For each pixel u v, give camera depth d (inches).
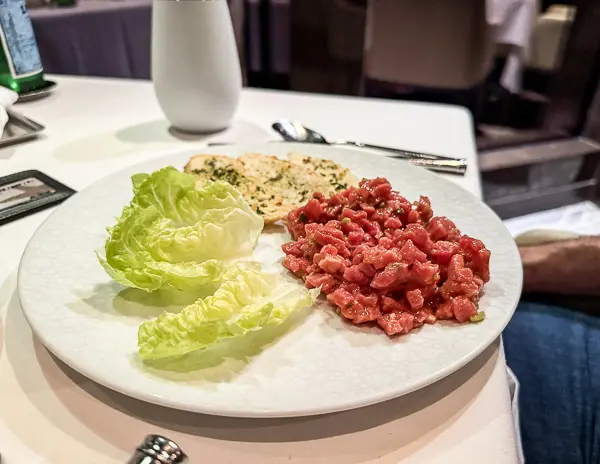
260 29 106.7
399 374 18.0
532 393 35.4
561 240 43.0
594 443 33.2
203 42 35.5
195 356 18.8
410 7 88.7
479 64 91.0
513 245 24.3
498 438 17.8
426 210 24.5
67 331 19.6
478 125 106.8
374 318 20.3
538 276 41.9
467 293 20.6
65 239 24.7
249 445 17.4
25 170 34.6
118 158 36.3
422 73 94.1
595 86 98.6
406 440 17.7
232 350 19.1
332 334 20.1
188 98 37.3
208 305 18.9
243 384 17.8
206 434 17.7
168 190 23.9
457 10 86.4
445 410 18.6
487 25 87.4
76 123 41.7
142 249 21.8
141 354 18.1
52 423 18.0
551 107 105.0
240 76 39.3
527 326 39.6
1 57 44.3
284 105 44.9
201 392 17.3
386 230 23.6
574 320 40.1
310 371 18.4
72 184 33.1
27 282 21.8
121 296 21.5
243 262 22.3
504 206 85.8
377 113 43.4
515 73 103.7
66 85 49.8
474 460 17.2
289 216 26.1
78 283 22.2
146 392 17.1
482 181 91.6
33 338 21.3
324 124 41.3
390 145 37.9
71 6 77.5
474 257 21.9
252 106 44.7
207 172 30.2
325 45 100.0
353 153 33.0
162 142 38.6
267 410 16.5
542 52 110.3
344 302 20.4
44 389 19.2
